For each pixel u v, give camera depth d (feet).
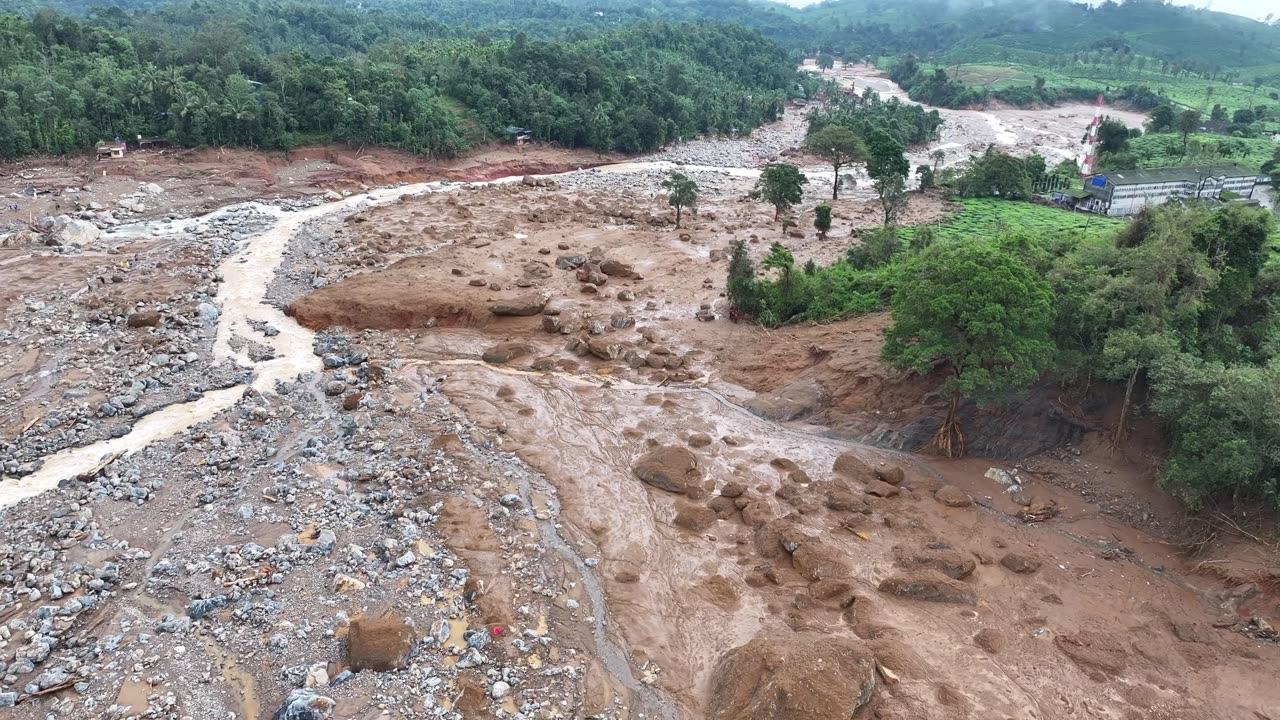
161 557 107.65
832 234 296.51
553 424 148.87
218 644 91.81
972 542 116.67
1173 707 88.12
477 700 85.97
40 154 306.35
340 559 107.45
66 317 183.62
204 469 129.59
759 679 87.15
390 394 158.40
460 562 108.58
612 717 86.28
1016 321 119.34
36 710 82.33
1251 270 139.95
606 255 246.88
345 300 196.75
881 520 121.29
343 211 301.43
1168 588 106.52
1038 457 134.72
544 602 102.73
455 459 133.80
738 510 124.06
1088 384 134.10
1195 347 130.00
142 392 155.63
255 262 232.94
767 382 163.53
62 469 130.31
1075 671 93.30
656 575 109.81
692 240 277.23
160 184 302.45
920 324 128.77
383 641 90.12
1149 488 122.93
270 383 164.14
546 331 190.49
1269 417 103.76
